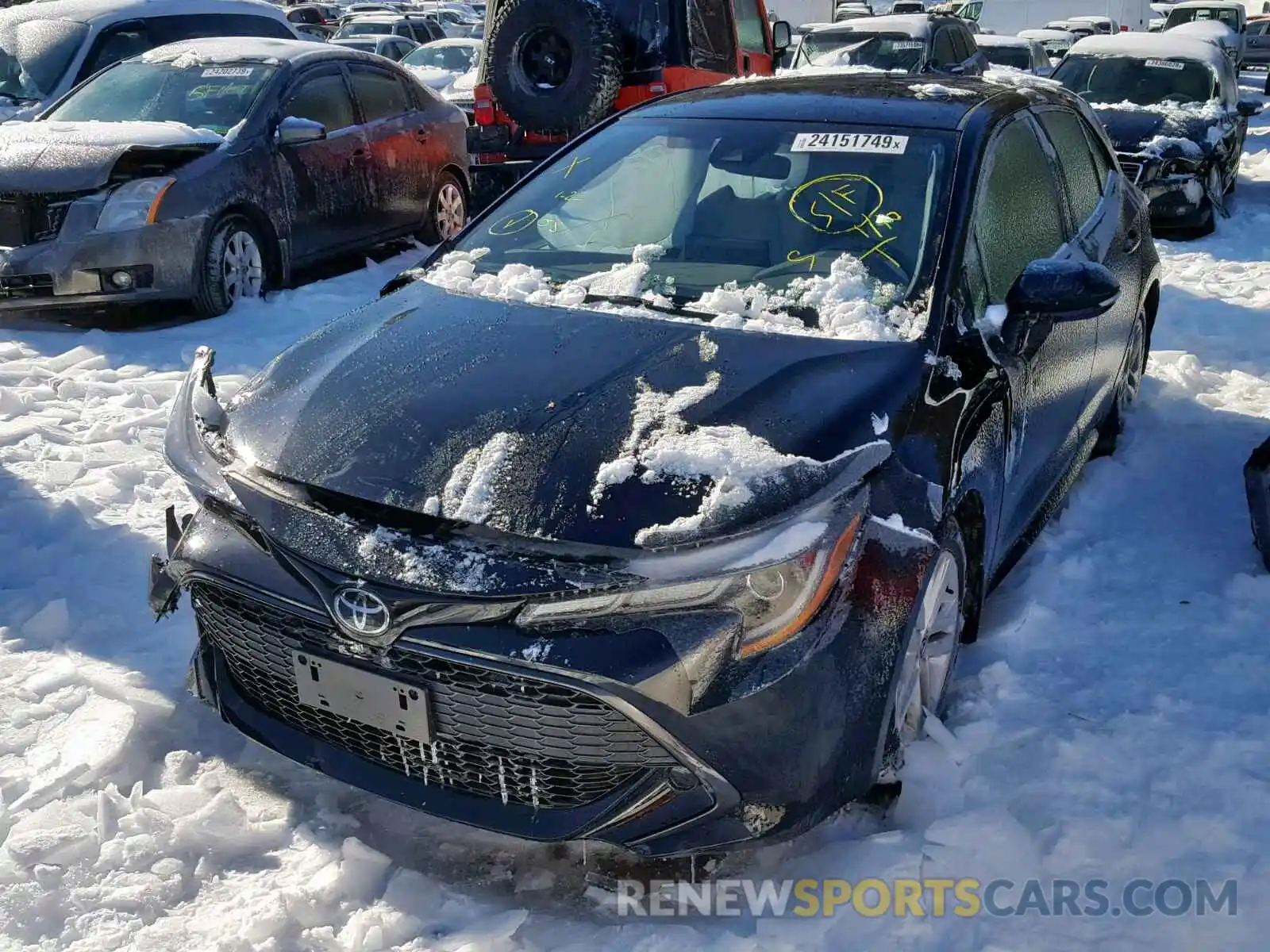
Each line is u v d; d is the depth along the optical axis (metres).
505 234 3.49
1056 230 3.84
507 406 2.49
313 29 27.88
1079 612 3.53
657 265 3.17
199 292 6.59
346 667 2.32
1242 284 8.12
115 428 4.93
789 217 3.19
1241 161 14.58
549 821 2.28
